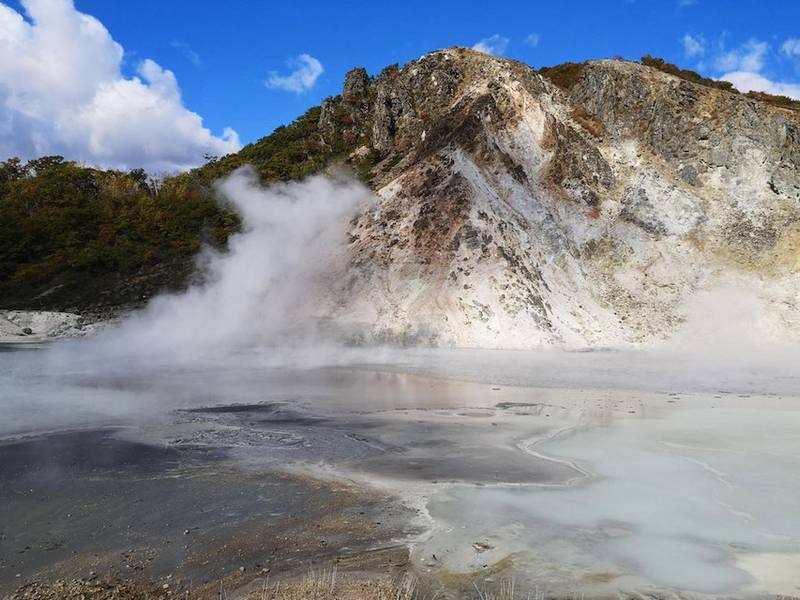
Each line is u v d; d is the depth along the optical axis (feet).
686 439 37.52
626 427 40.91
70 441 37.45
